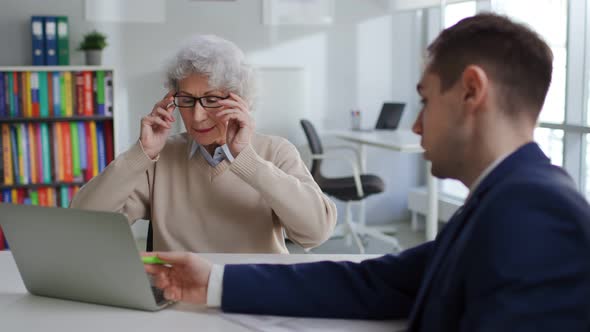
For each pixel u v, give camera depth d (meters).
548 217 0.86
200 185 1.91
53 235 1.27
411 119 5.43
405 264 1.29
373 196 5.42
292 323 1.23
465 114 0.99
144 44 4.70
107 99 4.19
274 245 1.90
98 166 4.21
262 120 4.95
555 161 4.26
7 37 4.41
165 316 1.25
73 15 4.53
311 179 1.90
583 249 0.85
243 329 1.19
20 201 4.15
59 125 4.12
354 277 1.28
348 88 5.21
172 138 2.02
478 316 0.90
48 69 4.04
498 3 4.58
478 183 1.03
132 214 1.97
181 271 1.31
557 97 4.14
